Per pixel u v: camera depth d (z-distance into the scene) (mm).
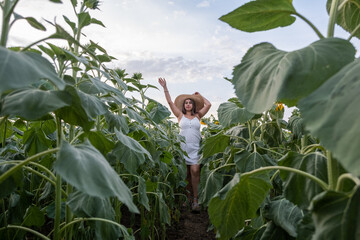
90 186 925
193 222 4820
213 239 4055
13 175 1364
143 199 2314
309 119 686
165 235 3830
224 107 3035
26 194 2057
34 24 1188
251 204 1385
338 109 638
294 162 1345
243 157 2268
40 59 945
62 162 964
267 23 1268
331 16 1057
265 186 1318
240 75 1029
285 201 1604
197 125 5965
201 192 2576
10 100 1007
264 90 886
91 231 2275
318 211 847
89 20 1948
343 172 1223
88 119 1329
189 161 5723
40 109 965
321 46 888
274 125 3213
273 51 1029
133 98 2857
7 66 748
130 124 2984
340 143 584
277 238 1529
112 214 1649
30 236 3107
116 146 2125
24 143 2049
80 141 1886
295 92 793
